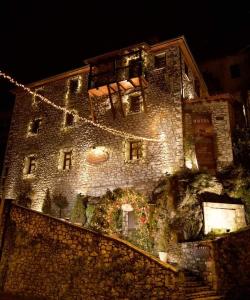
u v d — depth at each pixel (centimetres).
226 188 1750
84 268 1148
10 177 2480
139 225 1670
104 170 2103
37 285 1221
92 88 2198
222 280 1162
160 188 1792
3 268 1332
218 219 1598
